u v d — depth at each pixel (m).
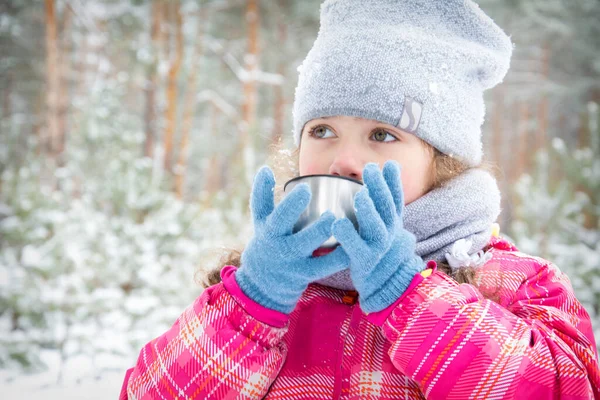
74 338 3.81
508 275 0.98
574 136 18.55
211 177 16.89
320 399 0.89
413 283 0.81
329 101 1.06
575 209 6.14
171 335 0.93
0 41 14.68
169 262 4.77
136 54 12.08
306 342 0.96
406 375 0.81
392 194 0.80
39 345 3.83
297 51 14.33
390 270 0.80
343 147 1.04
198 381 0.84
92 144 6.49
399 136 1.03
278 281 0.79
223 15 14.08
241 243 1.33
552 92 16.42
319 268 0.76
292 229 0.77
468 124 1.11
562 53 17.09
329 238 0.78
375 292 0.81
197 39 12.54
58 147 11.11
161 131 13.06
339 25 1.14
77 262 4.45
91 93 7.52
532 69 17.41
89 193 5.66
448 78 1.08
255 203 0.80
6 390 3.14
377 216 0.75
